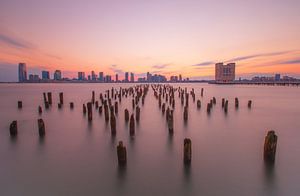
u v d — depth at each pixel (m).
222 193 9.70
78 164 12.48
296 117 27.03
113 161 12.86
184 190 9.88
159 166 12.15
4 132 19.28
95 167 12.09
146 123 22.59
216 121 24.25
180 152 14.22
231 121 24.31
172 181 10.59
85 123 22.75
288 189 9.99
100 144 15.90
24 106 37.62
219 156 13.51
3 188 10.13
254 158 13.15
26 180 10.78
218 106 36.12
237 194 9.64
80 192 9.76
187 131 19.69
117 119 24.61
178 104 38.44
